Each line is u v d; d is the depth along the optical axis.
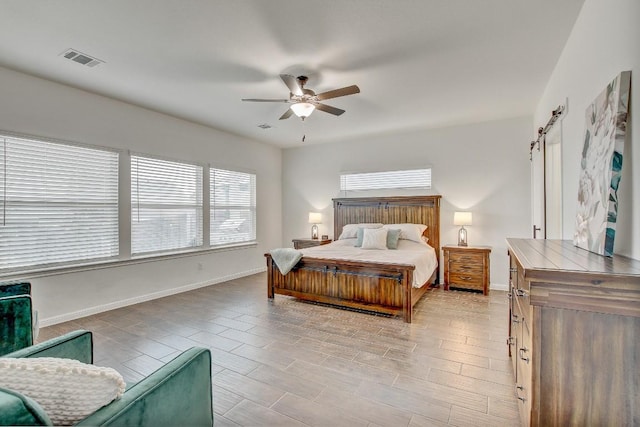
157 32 2.43
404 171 5.56
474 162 5.00
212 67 3.01
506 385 2.18
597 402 1.13
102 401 0.92
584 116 2.11
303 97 3.11
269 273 4.33
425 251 4.58
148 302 4.17
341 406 1.96
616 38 1.62
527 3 2.11
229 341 2.93
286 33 2.45
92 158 3.72
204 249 5.09
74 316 3.52
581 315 1.14
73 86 3.48
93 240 3.73
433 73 3.15
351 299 3.79
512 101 3.97
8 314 1.97
